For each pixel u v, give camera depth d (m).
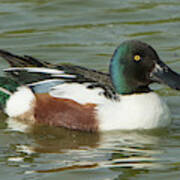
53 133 13.26
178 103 14.83
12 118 14.24
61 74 13.83
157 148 12.25
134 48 13.16
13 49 17.95
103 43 18.42
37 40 18.66
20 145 12.47
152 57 13.15
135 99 13.26
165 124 13.48
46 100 13.71
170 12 20.61
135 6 21.25
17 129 13.47
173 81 13.02
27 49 18.00
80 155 11.86
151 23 19.83
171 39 18.62
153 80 13.20
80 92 13.42
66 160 11.59
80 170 11.08
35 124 13.84
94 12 20.84
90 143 12.59
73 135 13.13
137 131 13.25
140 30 19.30
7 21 19.95
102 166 11.27
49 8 21.14
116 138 12.89
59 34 19.08
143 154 11.89
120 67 13.28
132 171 11.03
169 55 17.53
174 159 11.59
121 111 13.15
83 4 21.56
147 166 11.27
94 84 13.48
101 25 19.78
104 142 12.65
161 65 13.20
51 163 11.46
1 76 14.91
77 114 13.35
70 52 17.83
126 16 20.42
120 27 19.58
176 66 16.73
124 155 11.84
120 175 10.85
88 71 14.01
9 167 11.29
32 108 13.91
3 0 21.89
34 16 20.44
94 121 13.20
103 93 13.28
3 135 13.06
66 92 13.52
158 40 18.56
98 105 13.20
